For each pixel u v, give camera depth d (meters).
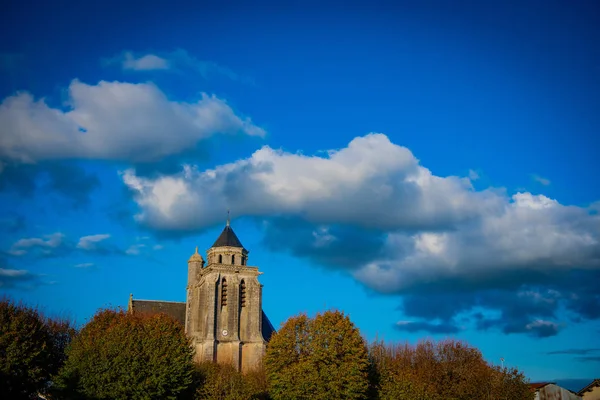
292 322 80.62
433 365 94.62
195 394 72.12
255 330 123.44
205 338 118.81
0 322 67.00
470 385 88.06
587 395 102.44
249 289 125.75
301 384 73.62
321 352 75.12
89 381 64.94
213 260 128.25
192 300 131.75
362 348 76.75
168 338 74.00
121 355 66.44
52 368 78.19
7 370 63.50
